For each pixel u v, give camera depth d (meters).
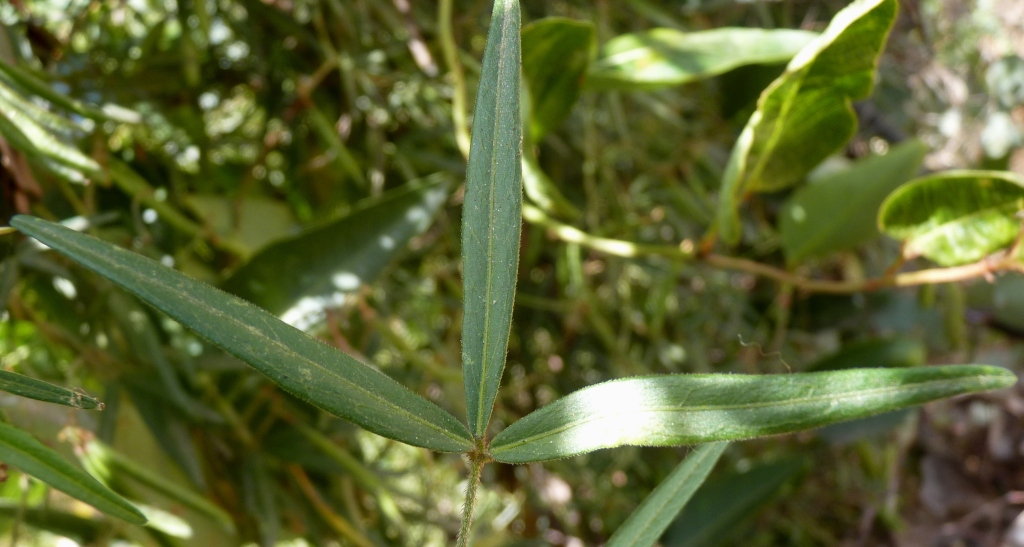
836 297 0.42
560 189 0.38
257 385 0.26
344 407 0.11
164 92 0.30
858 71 0.19
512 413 0.39
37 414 0.20
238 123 0.34
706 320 0.40
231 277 0.24
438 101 0.34
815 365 0.38
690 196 0.42
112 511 0.11
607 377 0.39
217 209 0.29
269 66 0.31
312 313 0.24
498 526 0.36
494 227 0.12
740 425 0.11
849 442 0.40
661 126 0.42
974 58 0.47
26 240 0.21
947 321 0.42
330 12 0.32
